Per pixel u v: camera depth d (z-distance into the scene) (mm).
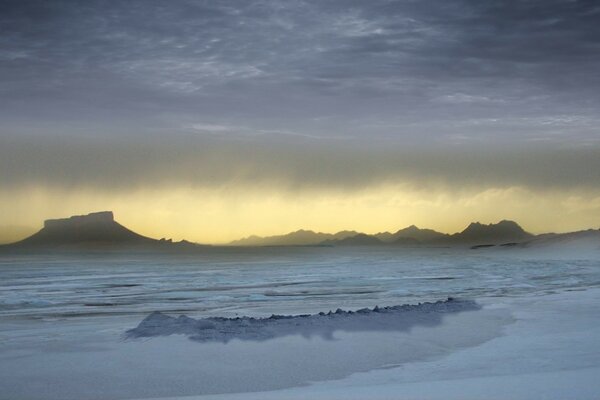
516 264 116438
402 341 19297
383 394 11398
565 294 36875
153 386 14430
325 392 12289
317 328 20438
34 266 120750
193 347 18141
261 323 21062
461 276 71062
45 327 24344
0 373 15539
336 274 77875
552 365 15422
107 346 18734
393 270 89750
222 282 61719
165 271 92750
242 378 15117
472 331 21109
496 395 10633
